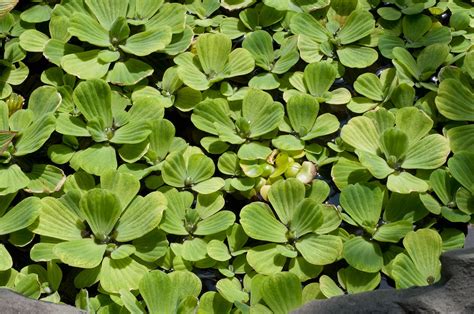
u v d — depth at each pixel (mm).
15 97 1232
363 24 1286
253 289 1091
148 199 1130
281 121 1198
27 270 1113
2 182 1146
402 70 1262
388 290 1057
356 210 1143
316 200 1159
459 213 1145
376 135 1194
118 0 1279
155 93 1238
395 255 1126
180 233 1130
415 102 1250
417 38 1301
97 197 1114
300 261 1120
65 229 1126
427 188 1146
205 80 1246
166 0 1333
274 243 1128
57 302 1090
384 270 1115
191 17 1312
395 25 1319
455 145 1193
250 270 1119
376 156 1174
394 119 1204
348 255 1111
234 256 1134
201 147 1235
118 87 1242
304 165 1175
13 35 1292
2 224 1120
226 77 1241
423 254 1102
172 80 1244
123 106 1219
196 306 1066
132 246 1113
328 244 1120
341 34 1290
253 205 1140
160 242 1122
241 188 1168
